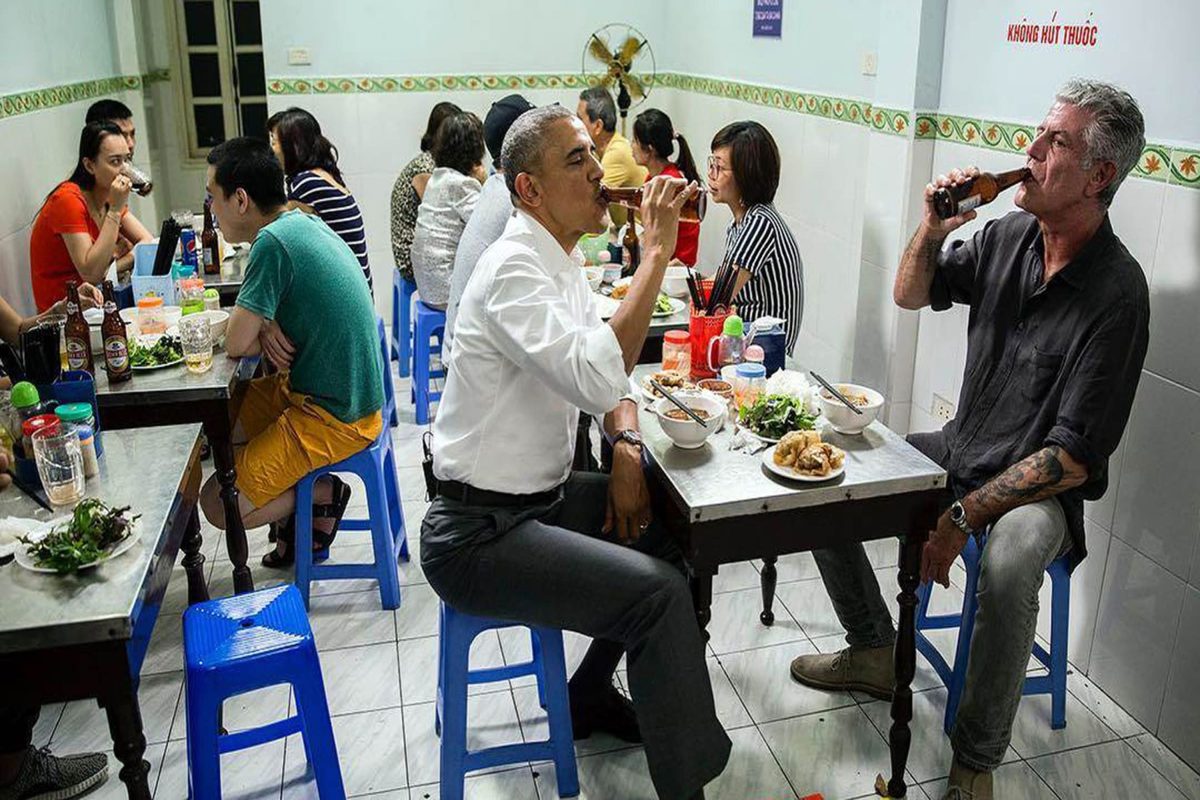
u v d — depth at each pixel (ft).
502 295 6.09
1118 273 6.75
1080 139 6.53
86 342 7.96
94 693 5.00
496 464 6.30
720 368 7.74
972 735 6.78
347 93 16.72
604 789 7.16
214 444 8.22
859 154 11.55
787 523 6.12
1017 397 7.31
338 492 9.79
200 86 18.80
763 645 8.77
